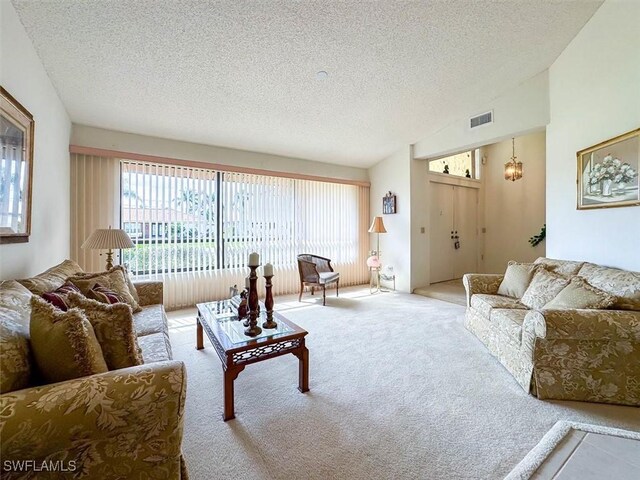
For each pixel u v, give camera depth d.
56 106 2.84
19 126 1.97
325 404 1.86
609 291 2.13
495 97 3.83
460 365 2.39
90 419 0.89
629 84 2.39
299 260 4.54
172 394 1.00
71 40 2.28
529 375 1.96
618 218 2.49
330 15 2.34
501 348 2.39
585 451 1.42
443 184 6.09
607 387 1.85
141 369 1.02
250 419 1.71
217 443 1.51
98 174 3.52
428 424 1.66
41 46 2.29
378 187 5.73
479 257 6.70
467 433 1.59
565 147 3.11
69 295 1.28
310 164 5.27
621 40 2.45
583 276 2.46
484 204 6.71
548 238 3.36
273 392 1.99
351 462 1.39
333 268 5.56
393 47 2.78
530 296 2.60
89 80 2.75
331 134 4.42
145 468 1.00
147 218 3.84
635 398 1.81
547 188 3.37
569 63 3.03
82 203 3.43
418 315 3.77
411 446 1.49
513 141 6.24
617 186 2.48
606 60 2.59
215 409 1.81
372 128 4.38
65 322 1.02
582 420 1.69
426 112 4.06
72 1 1.97
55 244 2.81
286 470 1.34
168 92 3.05
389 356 2.56
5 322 1.05
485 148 6.69
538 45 3.00
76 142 3.42
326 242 5.48
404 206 5.20
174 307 4.01
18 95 2.01
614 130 2.53
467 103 3.92
